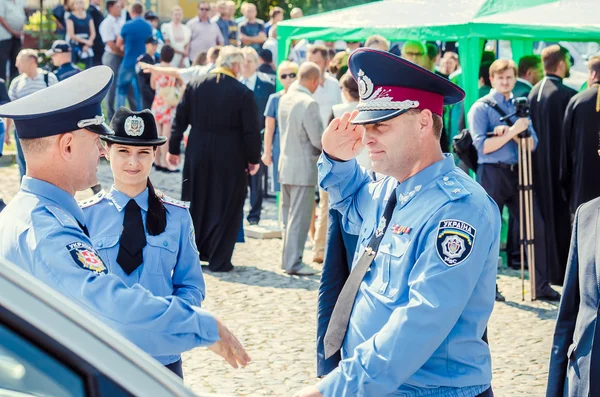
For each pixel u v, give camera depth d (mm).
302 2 21156
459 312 2664
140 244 3494
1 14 15484
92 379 1620
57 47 11719
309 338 6367
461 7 8703
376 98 2857
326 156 3229
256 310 7062
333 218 3367
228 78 8188
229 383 5453
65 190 2748
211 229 8242
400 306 2803
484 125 7543
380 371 2631
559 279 7656
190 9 21328
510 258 8516
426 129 2869
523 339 6367
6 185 12078
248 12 16141
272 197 12219
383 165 2898
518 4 8273
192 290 3545
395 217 2900
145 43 15188
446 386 2777
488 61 9109
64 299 1685
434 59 10391
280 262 8742
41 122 2684
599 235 3086
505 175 7527
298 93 8188
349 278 2998
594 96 7363
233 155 8211
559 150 7648
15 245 2604
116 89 15500
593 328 3039
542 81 7875
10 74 15852
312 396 2680
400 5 9398
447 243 2689
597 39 7363
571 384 3117
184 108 8266
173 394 1684
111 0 15734
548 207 7570
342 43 13383
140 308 2539
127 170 3520
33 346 1599
